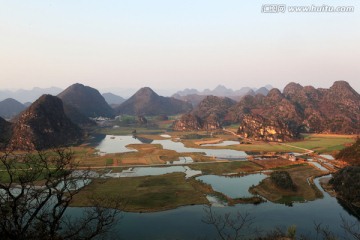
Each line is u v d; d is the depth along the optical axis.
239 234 59.72
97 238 29.31
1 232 19.12
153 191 87.69
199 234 60.38
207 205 77.25
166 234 60.53
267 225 65.06
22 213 19.91
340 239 57.09
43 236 20.22
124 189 89.12
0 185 19.92
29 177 22.83
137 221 66.94
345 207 77.56
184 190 88.88
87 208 69.69
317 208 76.50
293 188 90.12
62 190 22.22
